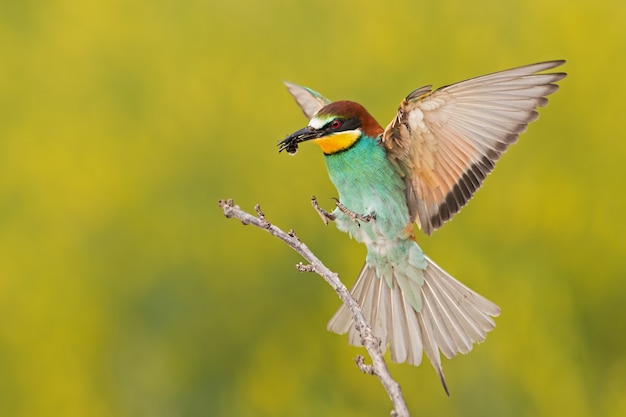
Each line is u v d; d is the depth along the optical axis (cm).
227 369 1249
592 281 1257
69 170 1333
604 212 1279
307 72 1395
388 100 1362
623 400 1180
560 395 1156
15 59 1456
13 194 1339
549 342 1177
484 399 1165
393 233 808
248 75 1393
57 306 1258
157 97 1395
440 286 813
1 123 1408
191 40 1441
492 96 702
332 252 1263
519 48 1386
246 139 1347
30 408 1224
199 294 1266
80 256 1290
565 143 1320
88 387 1229
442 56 1397
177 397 1227
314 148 1317
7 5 1535
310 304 1252
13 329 1252
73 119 1388
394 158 791
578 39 1360
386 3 1423
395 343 816
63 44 1457
